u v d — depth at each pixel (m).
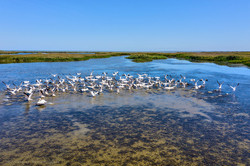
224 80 39.09
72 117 18.20
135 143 13.34
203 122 17.05
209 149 12.60
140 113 19.41
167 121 17.28
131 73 51.09
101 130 15.38
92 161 11.23
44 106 21.47
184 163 11.09
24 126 16.06
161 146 12.94
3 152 12.18
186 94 27.36
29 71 52.38
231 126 16.17
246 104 22.27
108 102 23.31
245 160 11.44
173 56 136.88
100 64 75.81
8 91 28.50
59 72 51.56
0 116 18.23
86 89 28.69
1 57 86.50
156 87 32.66
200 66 68.38
